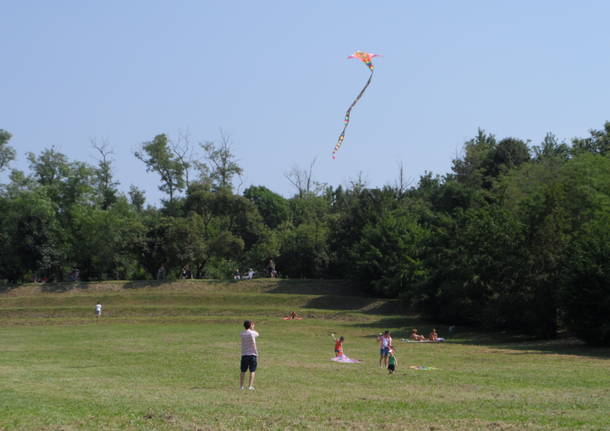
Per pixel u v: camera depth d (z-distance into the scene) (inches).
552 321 1859.0
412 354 1430.9
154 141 3868.1
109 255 3223.4
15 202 3127.5
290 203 5036.9
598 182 2170.3
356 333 2054.6
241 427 559.8
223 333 1983.3
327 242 3339.1
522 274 1887.3
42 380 923.4
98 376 991.0
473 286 2066.9
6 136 3400.6
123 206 3479.3
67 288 2967.5
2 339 1808.6
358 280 2992.1
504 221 2058.3
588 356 1370.6
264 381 925.8
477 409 665.6
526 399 743.7
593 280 1546.5
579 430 551.2
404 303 2635.3
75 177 3334.2
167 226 3218.5
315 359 1306.6
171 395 762.8
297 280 3105.3
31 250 3080.7
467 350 1535.4
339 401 719.7
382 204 3240.7
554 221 1902.1
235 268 3582.7
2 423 566.6
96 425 564.7
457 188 3270.2
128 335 1915.6
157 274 3245.6
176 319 2395.4
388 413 637.9
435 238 2374.5
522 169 3213.6
